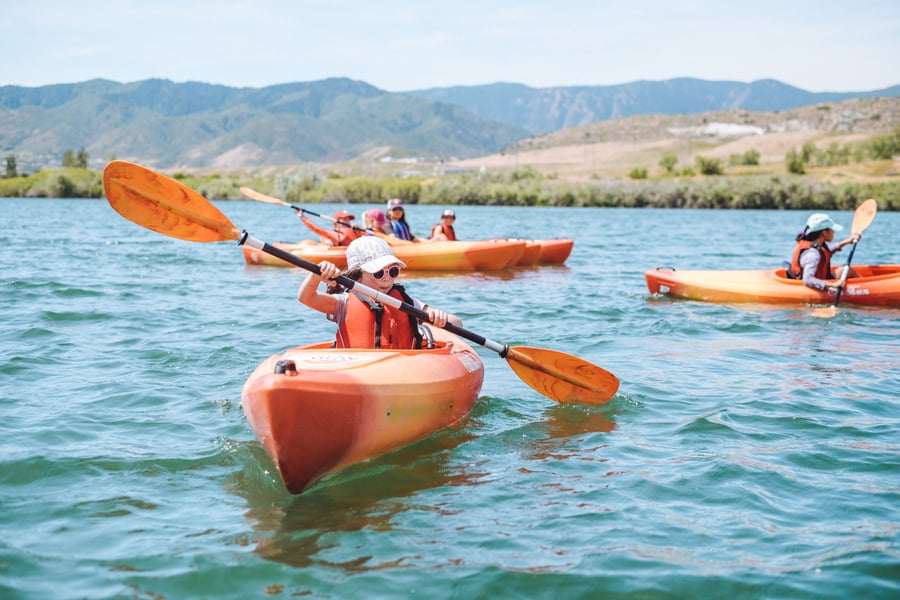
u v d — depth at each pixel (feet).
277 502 13.04
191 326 27.76
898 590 10.28
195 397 18.69
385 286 16.90
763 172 298.76
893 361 23.43
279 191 195.62
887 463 14.87
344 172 557.74
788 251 64.95
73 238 69.41
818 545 11.55
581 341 26.17
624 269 49.24
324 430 13.11
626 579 10.64
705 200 171.22
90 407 17.80
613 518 12.52
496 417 17.94
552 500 13.21
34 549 11.29
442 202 189.16
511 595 10.28
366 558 11.17
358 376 14.10
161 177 16.28
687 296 35.12
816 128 652.89
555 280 42.78
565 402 19.06
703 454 15.40
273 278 42.37
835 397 19.44
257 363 22.26
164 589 10.32
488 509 12.85
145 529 11.98
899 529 12.05
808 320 30.04
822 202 164.35
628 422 17.60
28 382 19.85
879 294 32.40
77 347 23.95
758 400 19.11
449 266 45.80
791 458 15.16
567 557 11.23
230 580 10.55
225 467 14.44
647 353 24.47
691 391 20.06
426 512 12.71
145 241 67.77
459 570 10.84
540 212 150.00
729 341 26.32
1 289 35.68
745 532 12.01
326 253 43.09
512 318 30.37
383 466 14.71
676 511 12.78
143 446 15.35
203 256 54.75
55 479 13.75
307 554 11.27
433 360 16.48
